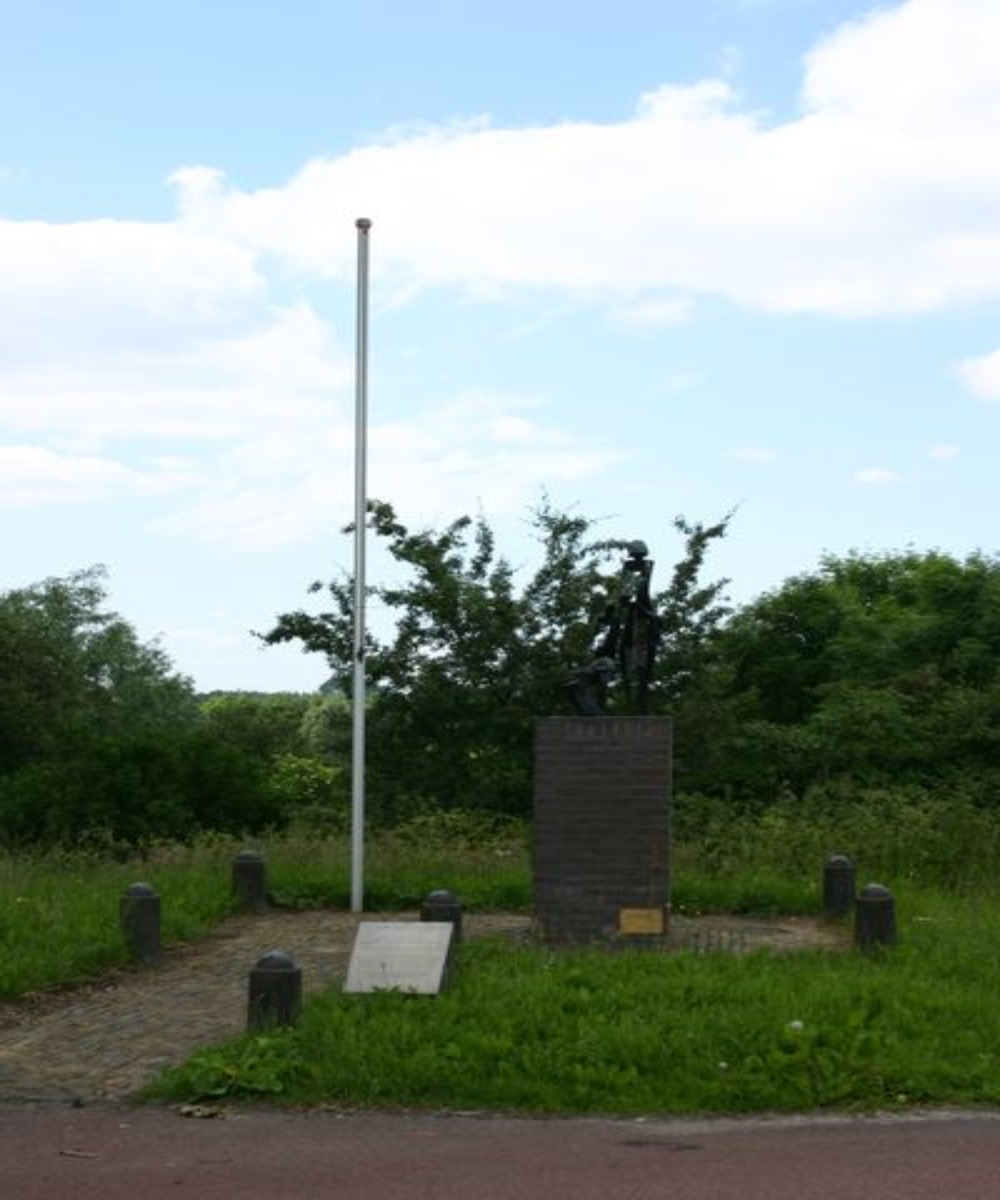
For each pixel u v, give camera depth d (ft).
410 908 55.31
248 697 228.22
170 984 39.29
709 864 62.95
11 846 70.59
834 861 51.29
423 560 85.92
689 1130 25.84
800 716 118.52
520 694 85.66
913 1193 21.98
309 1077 28.22
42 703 172.86
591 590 86.28
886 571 137.49
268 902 55.16
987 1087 27.73
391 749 86.79
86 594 219.82
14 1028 33.91
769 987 33.45
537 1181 22.75
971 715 98.02
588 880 44.42
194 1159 24.18
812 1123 26.25
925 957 38.50
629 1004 32.09
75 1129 26.09
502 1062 28.45
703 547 88.94
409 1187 22.49
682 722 86.89
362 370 57.16
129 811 73.20
